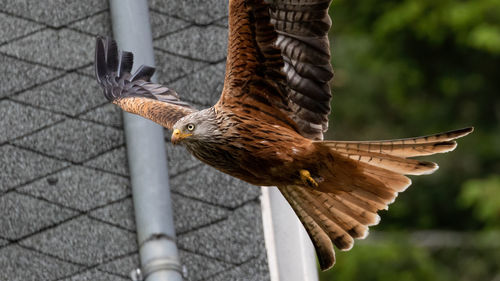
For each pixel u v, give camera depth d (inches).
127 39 517.0
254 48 379.9
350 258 1039.0
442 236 1131.3
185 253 487.5
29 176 504.7
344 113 1197.7
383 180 379.9
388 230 1134.4
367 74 1209.4
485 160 1172.5
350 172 380.5
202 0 547.8
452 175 1165.1
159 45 537.3
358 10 1222.9
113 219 492.1
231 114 385.1
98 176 502.9
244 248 486.6
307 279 477.1
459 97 1210.0
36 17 543.2
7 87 526.9
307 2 374.3
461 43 1187.3
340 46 1222.9
